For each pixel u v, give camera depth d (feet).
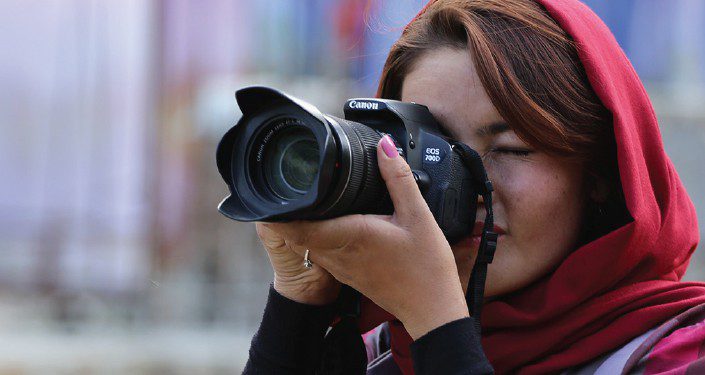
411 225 9.91
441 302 9.89
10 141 41.73
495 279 10.96
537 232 10.87
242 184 10.03
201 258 41.86
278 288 11.89
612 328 10.59
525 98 10.44
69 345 39.45
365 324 12.08
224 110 40.68
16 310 42.19
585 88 10.80
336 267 10.16
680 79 39.91
